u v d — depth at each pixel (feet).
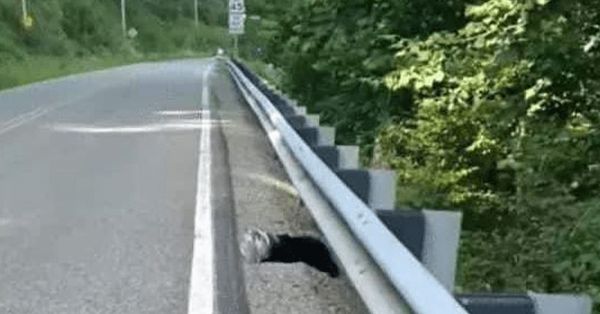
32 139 55.16
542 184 38.96
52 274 21.85
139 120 69.10
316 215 21.97
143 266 22.43
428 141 50.16
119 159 44.50
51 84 133.69
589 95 39.47
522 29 36.52
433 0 59.36
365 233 15.25
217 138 53.88
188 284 20.68
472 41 46.29
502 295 10.02
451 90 49.03
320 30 69.82
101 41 301.84
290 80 82.43
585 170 38.37
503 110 43.06
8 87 128.16
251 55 294.46
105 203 31.63
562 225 36.22
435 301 10.36
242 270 21.52
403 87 50.75
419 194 45.44
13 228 27.40
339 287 20.07
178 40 418.72
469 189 47.24
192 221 27.84
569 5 35.70
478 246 39.96
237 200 30.81
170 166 41.37
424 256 13.60
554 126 40.14
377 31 60.70
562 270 31.37
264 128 52.31
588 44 37.06
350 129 63.98
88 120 69.67
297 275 20.98
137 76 165.37
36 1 253.44
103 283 20.97
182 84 132.36
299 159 28.66
